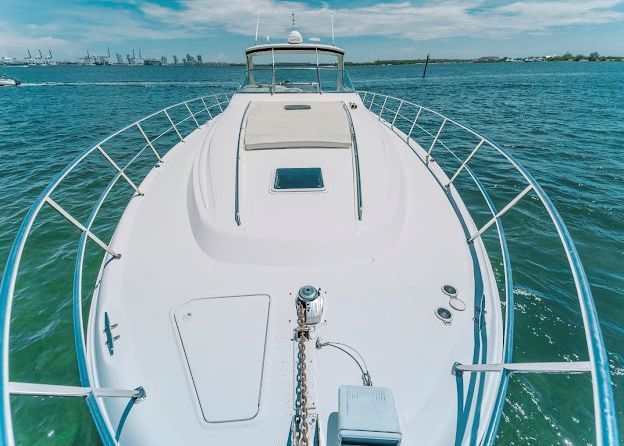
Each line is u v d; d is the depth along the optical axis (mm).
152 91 36406
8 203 8445
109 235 6965
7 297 2219
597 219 7527
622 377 4211
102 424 2371
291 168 4125
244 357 2668
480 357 2760
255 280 3344
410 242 3842
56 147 13641
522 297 5254
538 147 12844
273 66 6754
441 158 11531
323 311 3047
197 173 4379
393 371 2619
